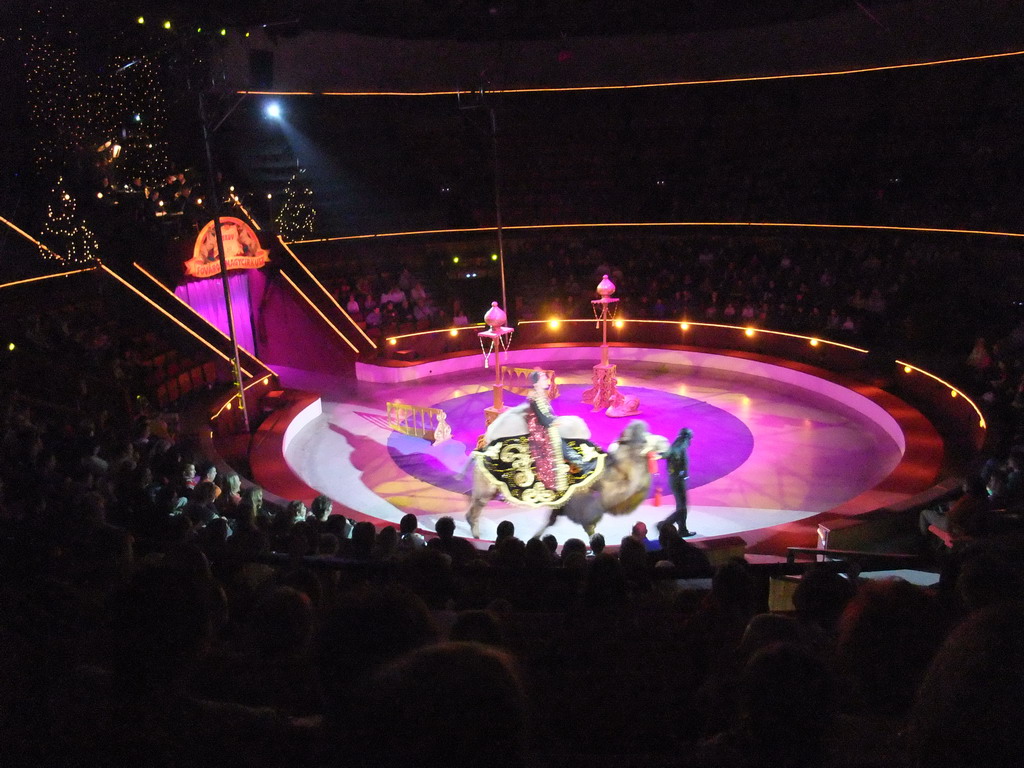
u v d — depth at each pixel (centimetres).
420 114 3075
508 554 719
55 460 1165
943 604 462
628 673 425
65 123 2212
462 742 139
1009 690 150
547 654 454
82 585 521
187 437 1734
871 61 2702
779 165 2950
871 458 1786
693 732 360
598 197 3045
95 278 2098
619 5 2991
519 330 2664
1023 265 2167
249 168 2823
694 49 2986
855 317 2317
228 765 253
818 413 2055
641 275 2758
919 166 2692
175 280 2212
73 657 391
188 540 787
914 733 163
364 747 144
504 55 3058
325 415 2173
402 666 151
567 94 3134
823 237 2642
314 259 2719
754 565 693
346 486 1739
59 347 1850
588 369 2475
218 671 359
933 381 1969
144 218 2222
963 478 1441
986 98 2600
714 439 1917
